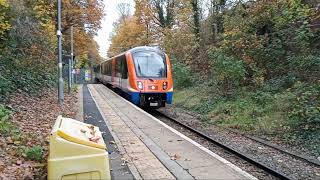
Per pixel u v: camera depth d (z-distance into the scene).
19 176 5.77
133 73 18.72
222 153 10.16
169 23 38.09
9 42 15.01
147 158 7.41
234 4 22.52
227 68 17.44
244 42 18.16
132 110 15.38
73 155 4.70
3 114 9.27
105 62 37.22
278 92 15.55
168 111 19.28
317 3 16.97
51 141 4.68
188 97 22.41
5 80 13.45
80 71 66.06
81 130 5.41
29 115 11.62
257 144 11.20
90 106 16.89
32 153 6.81
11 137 7.98
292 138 11.38
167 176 6.20
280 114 13.45
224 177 6.13
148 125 11.52
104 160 4.79
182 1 33.00
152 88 18.50
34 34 17.62
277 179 7.76
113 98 21.22
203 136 12.32
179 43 29.02
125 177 6.15
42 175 5.96
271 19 17.77
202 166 6.79
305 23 15.16
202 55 26.55
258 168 8.60
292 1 16.20
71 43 34.75
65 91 24.72
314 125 11.48
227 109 16.02
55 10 24.95
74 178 4.70
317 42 16.17
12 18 14.41
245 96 16.86
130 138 9.43
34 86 17.38
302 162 9.15
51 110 13.69
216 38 26.27
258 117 13.94
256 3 18.78
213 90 20.77
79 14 38.22
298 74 15.36
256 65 17.81
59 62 16.47
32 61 17.61
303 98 12.41
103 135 9.84
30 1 19.03
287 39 16.64
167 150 8.06
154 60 19.12
